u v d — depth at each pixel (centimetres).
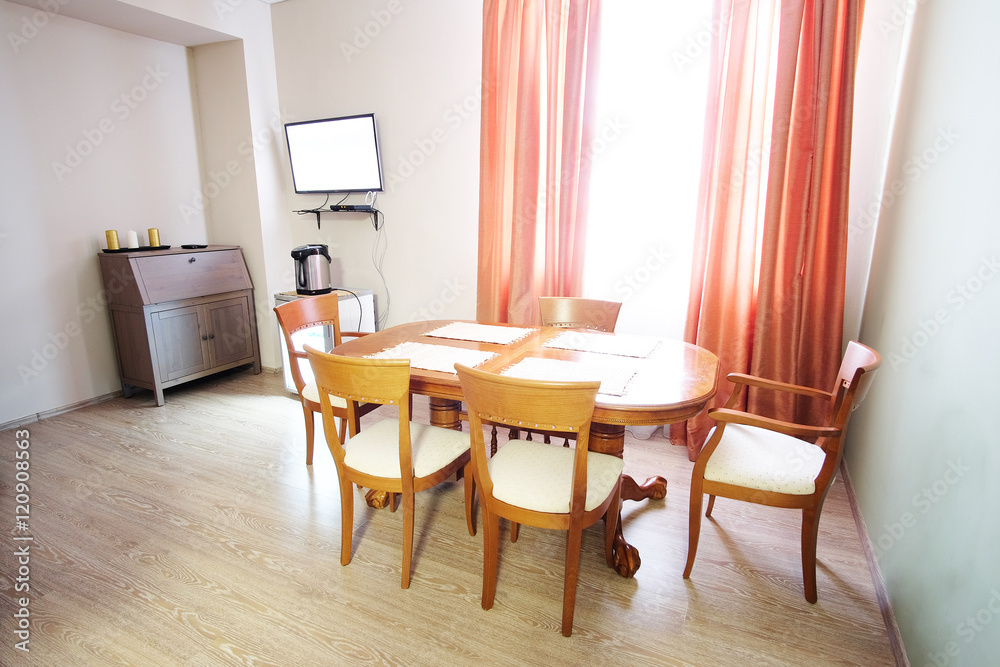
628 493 234
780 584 189
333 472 269
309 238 418
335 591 184
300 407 355
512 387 143
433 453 193
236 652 159
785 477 174
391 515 232
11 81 303
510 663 155
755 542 212
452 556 204
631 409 162
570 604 163
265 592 184
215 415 341
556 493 164
